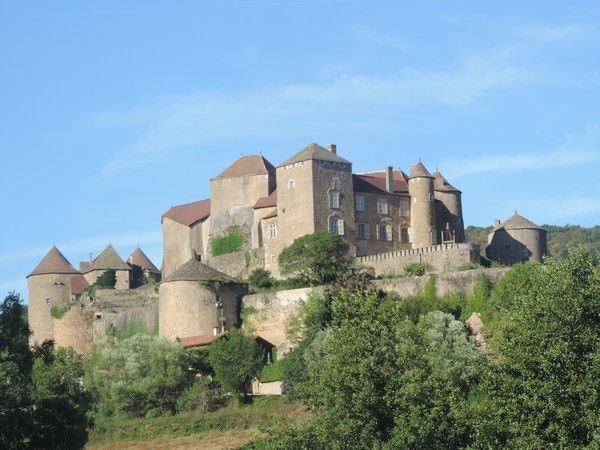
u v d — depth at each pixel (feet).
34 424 297.74
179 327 488.85
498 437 279.90
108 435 409.49
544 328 281.54
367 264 492.95
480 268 457.27
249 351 438.81
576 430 274.16
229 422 404.57
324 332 422.82
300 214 508.94
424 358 294.46
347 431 280.92
